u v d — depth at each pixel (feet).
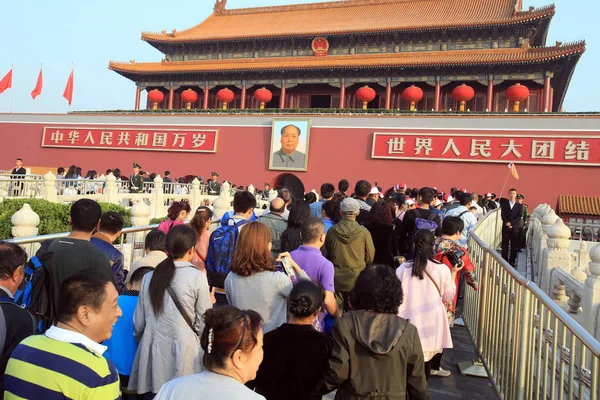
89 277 11.19
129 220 55.77
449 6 140.26
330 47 139.64
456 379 24.20
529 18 115.55
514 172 92.17
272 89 147.02
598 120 98.73
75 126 144.97
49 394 10.03
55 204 50.65
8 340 12.40
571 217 92.89
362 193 33.53
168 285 15.44
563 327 15.08
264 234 16.72
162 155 136.36
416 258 20.71
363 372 13.48
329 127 120.67
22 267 13.75
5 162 151.23
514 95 114.01
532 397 17.89
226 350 9.75
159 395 9.71
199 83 147.64
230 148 130.00
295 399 13.73
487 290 25.23
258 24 156.87
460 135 108.47
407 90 121.29
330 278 19.15
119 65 148.97
